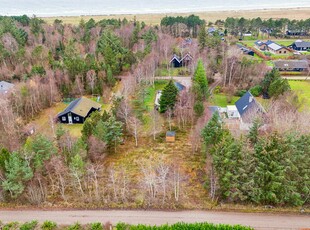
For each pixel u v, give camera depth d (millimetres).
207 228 31078
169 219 35281
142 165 45688
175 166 45156
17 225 33938
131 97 67125
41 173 40250
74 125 59156
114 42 93125
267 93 68875
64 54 90250
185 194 39250
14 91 61469
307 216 35250
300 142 36906
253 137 40656
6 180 37062
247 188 36062
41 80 69625
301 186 36281
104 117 49875
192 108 56969
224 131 41969
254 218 35031
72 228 32250
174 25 125438
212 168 37719
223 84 75812
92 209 37031
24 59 84625
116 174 43531
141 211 36625
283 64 86625
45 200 38531
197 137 48844
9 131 50812
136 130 51719
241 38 129625
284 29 135125
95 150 44844
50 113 64062
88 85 72062
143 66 77375
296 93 63375
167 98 59344
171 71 88250
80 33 110812
